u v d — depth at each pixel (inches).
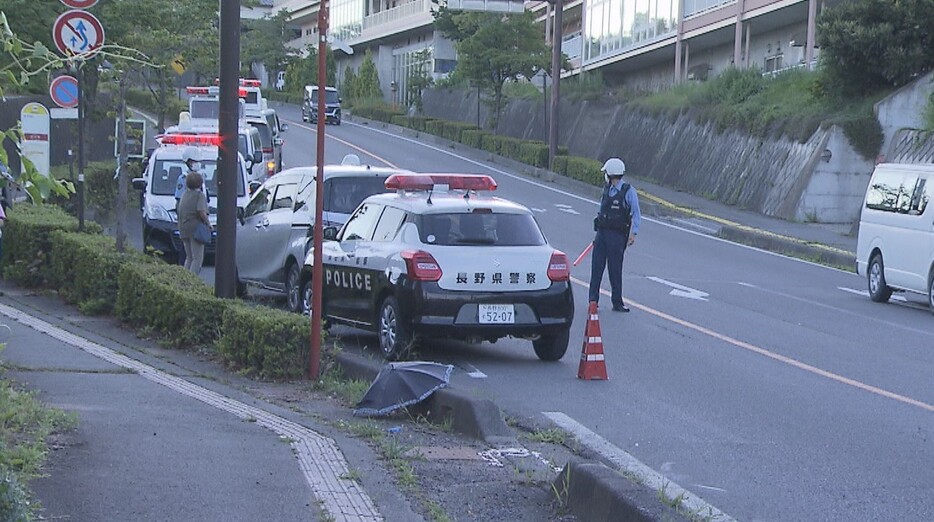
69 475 264.2
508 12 1380.4
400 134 2453.2
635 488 256.7
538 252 486.3
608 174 645.3
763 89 1529.3
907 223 725.9
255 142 1125.7
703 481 319.0
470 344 546.0
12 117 1033.5
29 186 201.0
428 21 2662.4
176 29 1110.4
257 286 666.8
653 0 1918.1
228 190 483.5
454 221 485.7
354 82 3161.9
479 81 2112.5
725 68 1722.4
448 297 470.0
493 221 491.8
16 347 437.1
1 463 239.1
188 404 355.9
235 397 380.8
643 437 369.1
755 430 381.7
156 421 326.3
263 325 423.5
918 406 423.2
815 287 813.2
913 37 1274.6
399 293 474.9
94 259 581.0
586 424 385.4
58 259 628.4
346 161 692.7
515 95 2386.8
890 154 1204.5
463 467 311.9
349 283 518.6
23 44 210.4
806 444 363.6
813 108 1347.2
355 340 548.4
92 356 431.5
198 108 1268.5
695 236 1139.3
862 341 577.0
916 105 1242.6
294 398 393.7
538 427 377.4
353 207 605.6
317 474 283.1
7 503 208.7
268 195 661.9
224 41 468.1
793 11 1557.6
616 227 641.0
